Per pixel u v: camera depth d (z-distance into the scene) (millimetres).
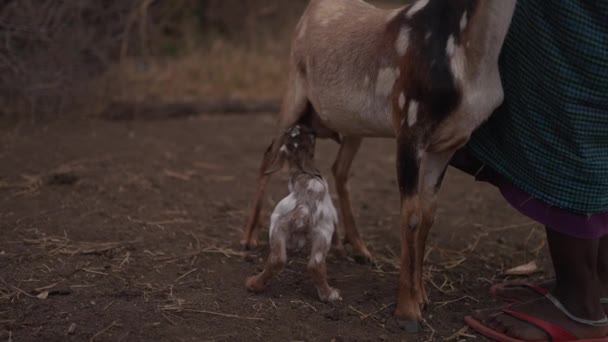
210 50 4473
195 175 2812
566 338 1736
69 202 2416
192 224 2361
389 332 1787
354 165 3135
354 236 2199
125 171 2738
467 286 2066
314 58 2053
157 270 2027
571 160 1679
